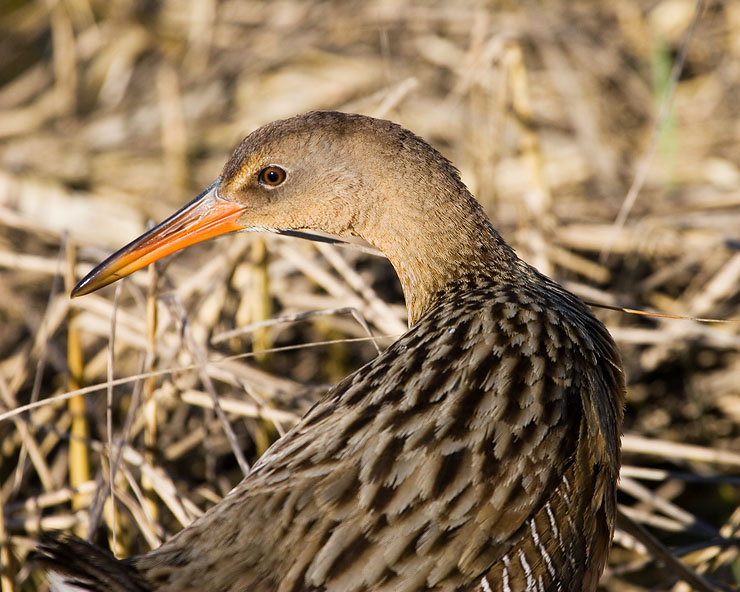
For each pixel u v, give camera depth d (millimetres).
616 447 7609
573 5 16359
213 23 16578
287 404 10422
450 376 6992
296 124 8430
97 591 6020
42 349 10219
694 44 15828
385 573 6367
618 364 7887
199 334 10266
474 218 8211
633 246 12539
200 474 11312
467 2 16078
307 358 12352
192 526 6625
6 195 14344
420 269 8258
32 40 17453
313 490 6555
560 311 7637
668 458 11727
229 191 8656
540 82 15461
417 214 8188
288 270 11797
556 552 6875
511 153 14250
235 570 6371
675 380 12227
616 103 15312
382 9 15812
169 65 15516
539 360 7168
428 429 6715
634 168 14375
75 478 10203
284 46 16094
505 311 7484
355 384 7191
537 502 6754
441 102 14984
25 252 13820
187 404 11398
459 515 6539
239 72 16078
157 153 15359
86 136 15742
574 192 14133
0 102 16672
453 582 6480
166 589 6258
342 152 8281
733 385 11992
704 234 12922
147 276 10828
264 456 7184
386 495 6500
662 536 11320
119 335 10789
